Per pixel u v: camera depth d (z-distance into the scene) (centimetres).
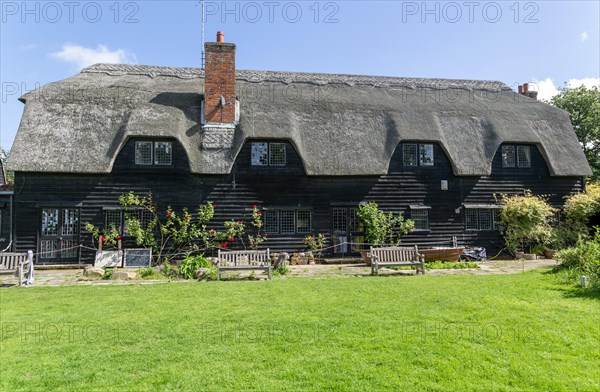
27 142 1510
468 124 1892
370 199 1778
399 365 535
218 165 1602
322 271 1420
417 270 1350
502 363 540
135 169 1616
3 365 546
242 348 601
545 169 1947
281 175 1716
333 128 1752
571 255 1216
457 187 1856
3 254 1217
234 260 1305
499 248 1869
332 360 552
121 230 1594
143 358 568
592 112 3188
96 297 963
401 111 1864
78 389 479
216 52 1700
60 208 1573
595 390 471
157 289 1059
